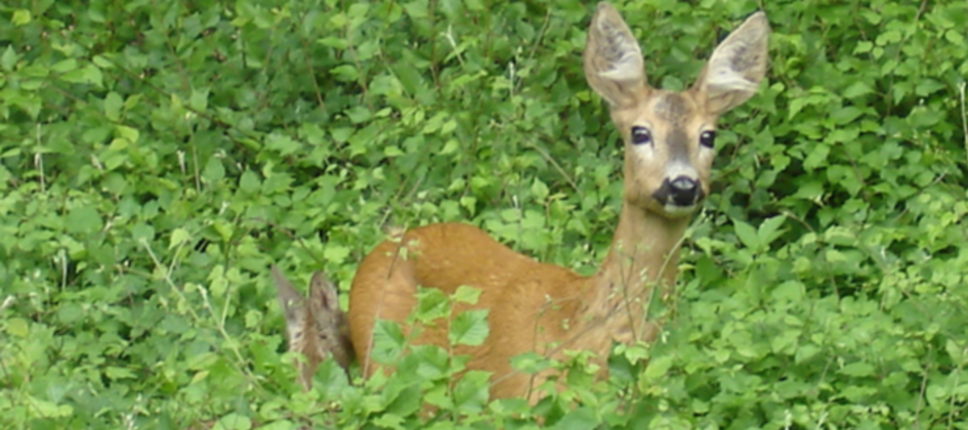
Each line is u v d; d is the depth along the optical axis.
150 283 13.01
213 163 14.02
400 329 10.38
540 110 14.48
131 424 10.77
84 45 15.92
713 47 15.15
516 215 13.24
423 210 13.58
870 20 14.64
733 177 14.34
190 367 11.05
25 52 15.92
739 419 10.97
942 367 11.65
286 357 10.75
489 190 14.06
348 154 14.77
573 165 14.55
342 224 13.84
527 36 15.23
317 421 10.10
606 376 10.89
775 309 11.98
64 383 11.05
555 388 10.43
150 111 15.17
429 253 12.27
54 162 14.75
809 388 11.23
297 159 14.85
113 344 12.27
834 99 14.38
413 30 15.89
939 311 11.85
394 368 11.10
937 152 14.13
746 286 12.38
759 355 11.46
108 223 13.41
